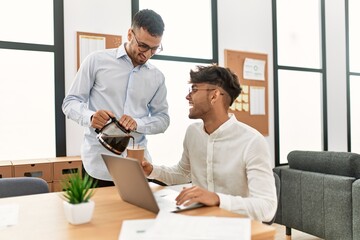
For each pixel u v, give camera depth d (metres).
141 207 1.21
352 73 5.05
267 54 4.20
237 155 1.42
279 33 4.41
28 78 2.94
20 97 2.91
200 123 1.63
